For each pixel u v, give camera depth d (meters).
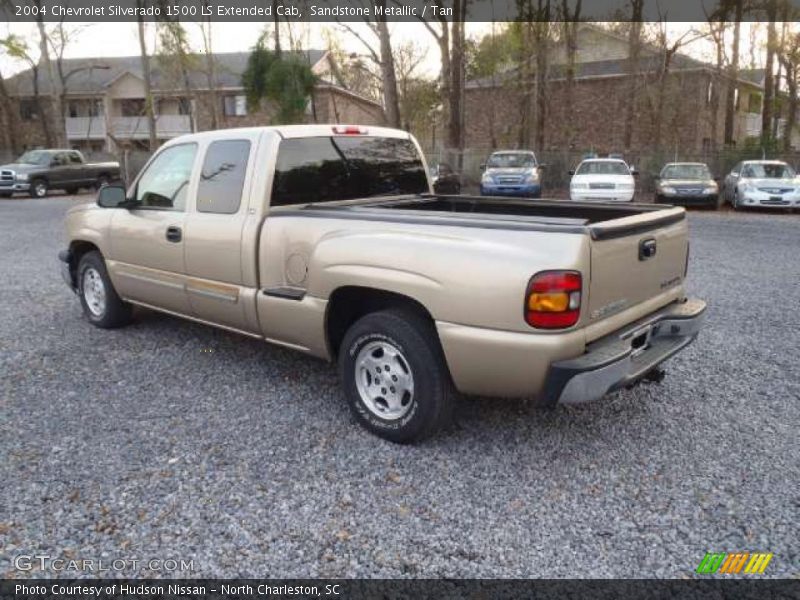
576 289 3.16
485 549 2.89
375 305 4.11
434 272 3.42
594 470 3.55
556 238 3.19
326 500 3.26
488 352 3.29
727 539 2.95
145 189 5.39
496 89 34.59
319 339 4.12
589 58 34.53
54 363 5.23
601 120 32.72
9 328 6.23
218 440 3.89
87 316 6.34
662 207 4.29
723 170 23.41
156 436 3.95
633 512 3.16
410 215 3.74
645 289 3.77
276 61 28.52
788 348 5.59
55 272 9.12
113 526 3.05
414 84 38.19
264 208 4.37
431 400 3.62
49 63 33.03
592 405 4.41
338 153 4.84
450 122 24.48
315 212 4.10
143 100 44.19
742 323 6.37
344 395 4.23
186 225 4.84
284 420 4.17
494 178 18.83
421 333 3.62
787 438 3.91
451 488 3.37
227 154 4.64
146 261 5.32
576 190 17.69
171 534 2.99
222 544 2.93
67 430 4.02
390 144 5.26
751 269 9.22
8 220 16.11
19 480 3.44
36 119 45.53
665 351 3.85
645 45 28.80
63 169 24.72
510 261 3.22
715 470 3.54
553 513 3.15
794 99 30.47
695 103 31.42
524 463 3.62
